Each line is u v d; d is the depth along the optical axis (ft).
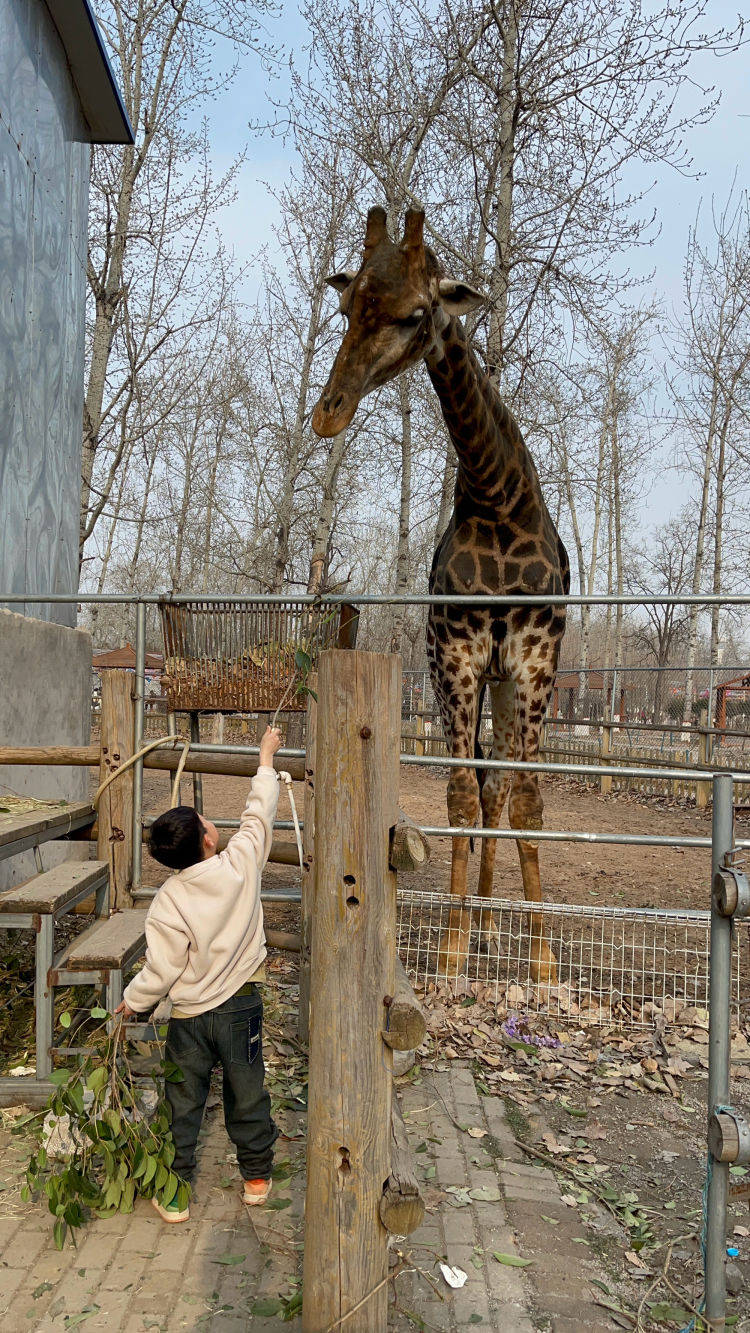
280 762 14.85
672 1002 15.23
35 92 20.71
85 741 23.39
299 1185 9.48
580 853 29.43
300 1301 7.41
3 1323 7.30
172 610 14.03
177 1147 8.89
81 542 41.06
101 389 40.47
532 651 15.58
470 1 34.94
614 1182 10.14
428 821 34.17
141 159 40.50
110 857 13.80
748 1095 12.46
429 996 14.74
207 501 86.99
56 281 22.68
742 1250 9.02
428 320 12.79
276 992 14.75
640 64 32.22
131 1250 8.32
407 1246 8.45
